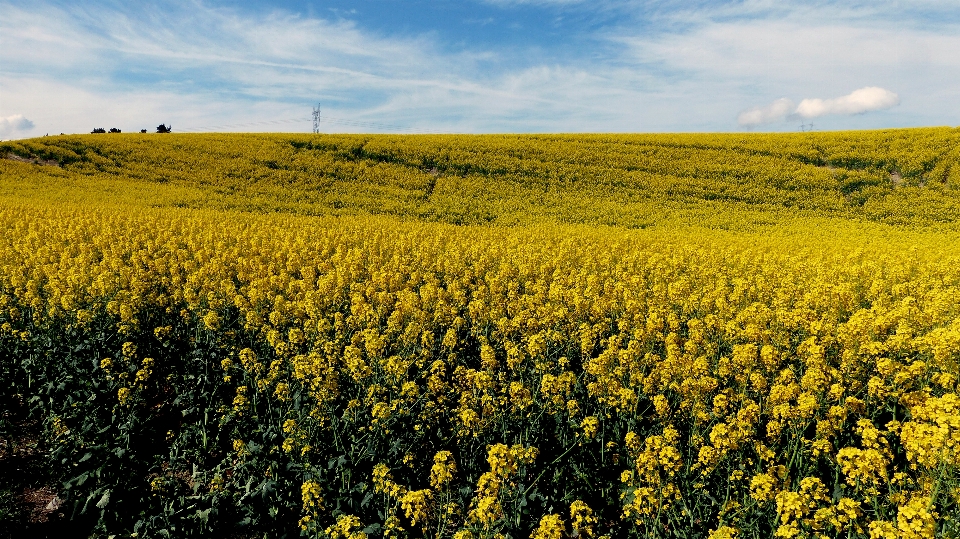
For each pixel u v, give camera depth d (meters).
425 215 36.62
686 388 8.05
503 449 6.11
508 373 10.24
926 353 9.38
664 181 44.19
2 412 9.26
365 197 40.25
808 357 9.05
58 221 24.78
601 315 12.70
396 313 11.87
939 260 21.66
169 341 10.95
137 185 39.28
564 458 7.78
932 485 5.80
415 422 8.33
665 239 28.09
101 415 8.80
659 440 6.58
